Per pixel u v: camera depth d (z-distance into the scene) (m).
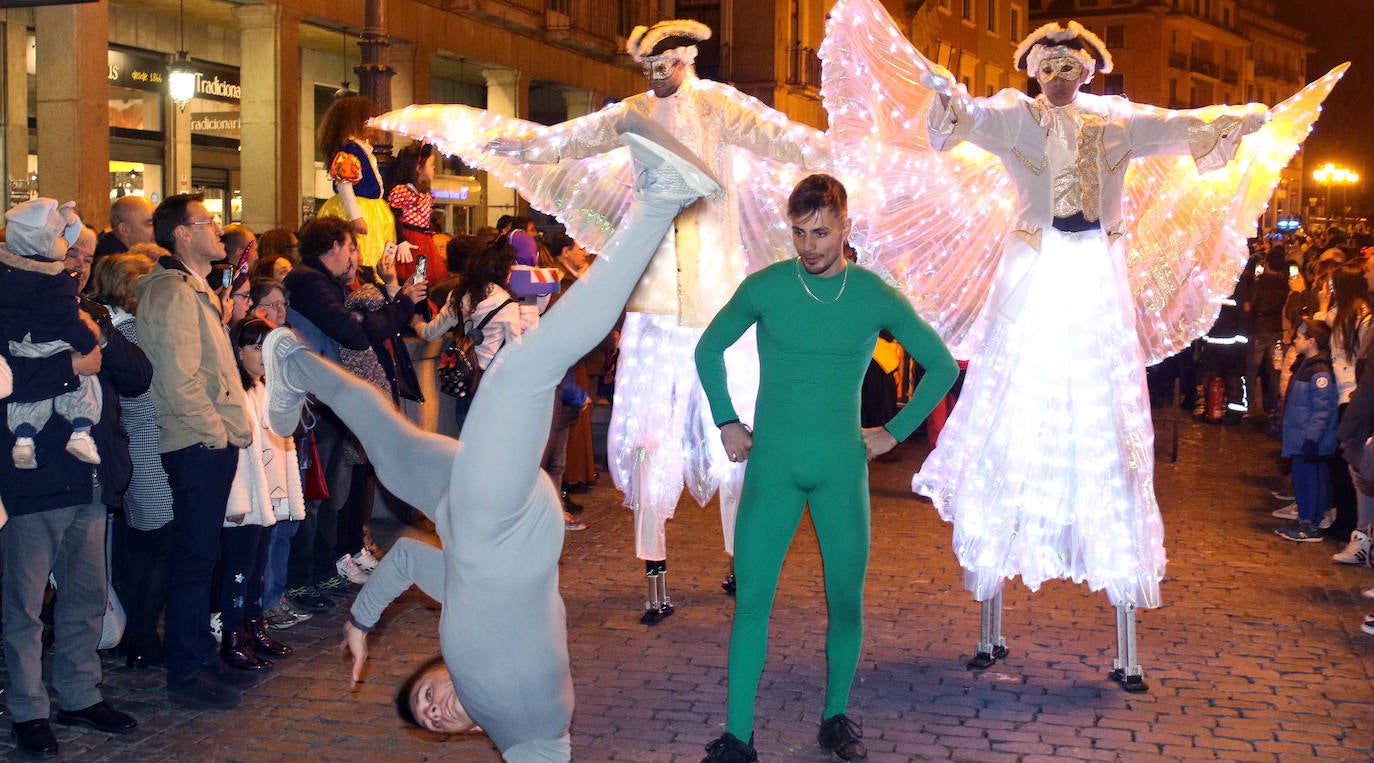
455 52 21.03
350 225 6.73
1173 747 4.94
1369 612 6.95
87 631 5.03
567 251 10.38
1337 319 8.69
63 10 13.11
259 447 5.78
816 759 4.82
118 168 16.45
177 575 5.34
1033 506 5.68
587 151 6.67
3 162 14.92
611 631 6.50
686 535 8.88
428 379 9.18
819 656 6.08
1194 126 5.61
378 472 3.43
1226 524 9.45
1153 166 6.19
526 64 23.31
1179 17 72.12
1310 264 17.33
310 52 19.97
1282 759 4.83
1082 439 5.62
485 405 3.11
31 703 4.78
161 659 5.87
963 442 5.88
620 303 3.10
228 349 5.45
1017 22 53.62
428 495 3.33
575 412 9.12
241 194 18.14
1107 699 5.49
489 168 7.06
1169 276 6.23
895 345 12.02
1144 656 6.11
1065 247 5.64
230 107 18.36
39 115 13.30
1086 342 5.62
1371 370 7.80
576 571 7.78
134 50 16.67
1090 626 6.63
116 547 6.02
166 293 5.26
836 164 6.14
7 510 4.67
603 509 9.74
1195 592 7.39
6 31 14.78
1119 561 5.57
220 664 5.58
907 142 6.07
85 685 5.03
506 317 7.85
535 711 3.34
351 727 5.11
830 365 4.78
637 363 6.66
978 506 5.77
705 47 33.19
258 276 6.51
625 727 5.12
